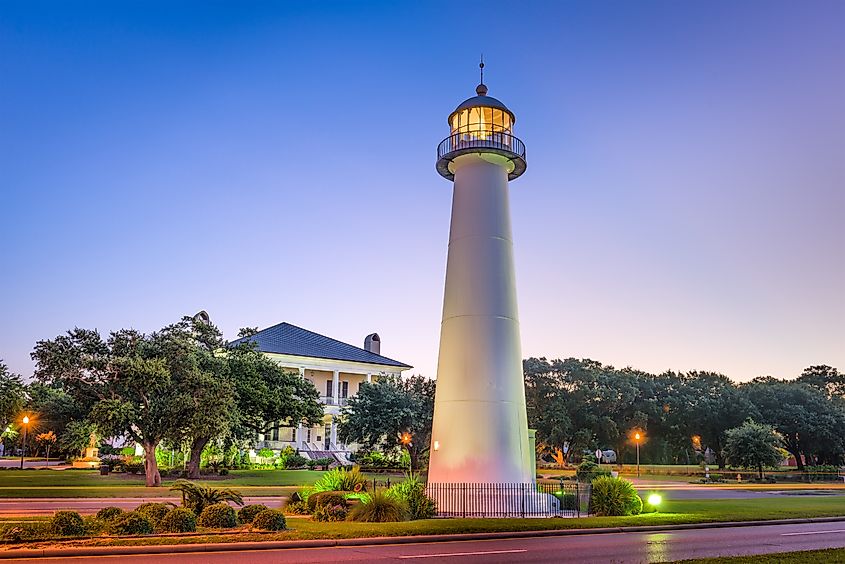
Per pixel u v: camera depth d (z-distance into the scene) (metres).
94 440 63.56
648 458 85.62
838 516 25.84
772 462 59.72
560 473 62.03
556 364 83.88
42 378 37.00
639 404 82.62
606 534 20.28
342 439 54.78
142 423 37.00
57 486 35.88
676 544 17.81
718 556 15.39
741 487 49.62
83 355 36.91
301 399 49.72
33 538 15.68
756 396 81.38
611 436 80.94
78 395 37.72
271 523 18.12
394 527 19.23
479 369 25.61
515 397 25.89
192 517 17.78
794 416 77.06
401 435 52.84
